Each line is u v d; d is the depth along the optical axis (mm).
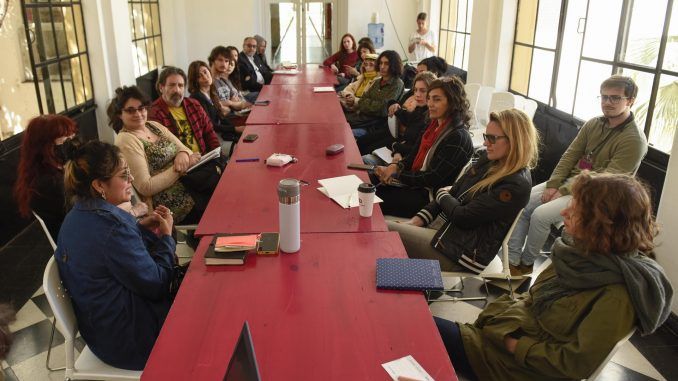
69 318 1667
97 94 5047
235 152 3057
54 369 2266
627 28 3498
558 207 2879
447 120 2857
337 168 2752
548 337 1487
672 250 2543
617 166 2850
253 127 3707
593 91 3885
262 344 1326
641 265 1349
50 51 4168
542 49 4641
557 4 4359
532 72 4875
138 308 1709
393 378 1212
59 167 2148
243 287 1590
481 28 5441
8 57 3572
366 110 5039
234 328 1393
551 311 1489
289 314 1454
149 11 7027
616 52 3590
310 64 8477
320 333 1371
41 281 3012
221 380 1209
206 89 4586
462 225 2252
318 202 2273
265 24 8938
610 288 1352
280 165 2766
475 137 4215
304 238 1919
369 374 1224
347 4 8570
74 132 2215
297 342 1335
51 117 2164
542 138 4543
